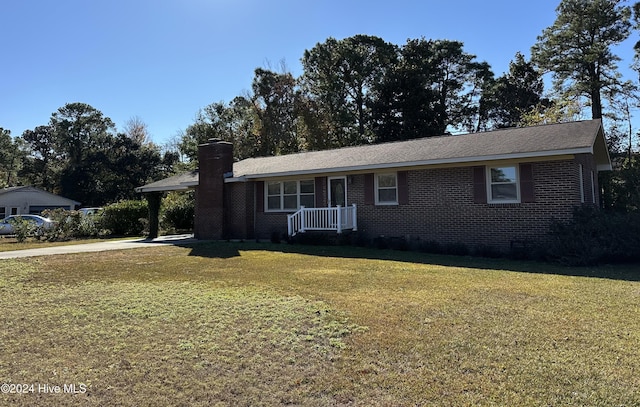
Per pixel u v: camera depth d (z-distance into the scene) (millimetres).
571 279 7797
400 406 3010
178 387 3381
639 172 15594
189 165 36375
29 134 65938
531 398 3086
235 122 38781
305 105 36844
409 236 13844
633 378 3389
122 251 13031
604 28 32562
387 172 14461
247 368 3727
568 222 11070
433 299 6102
